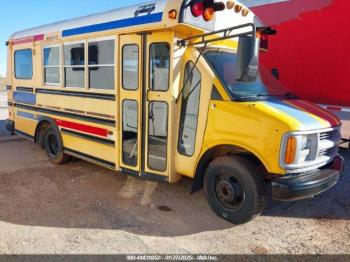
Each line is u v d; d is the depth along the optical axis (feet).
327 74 23.18
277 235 13.65
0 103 65.57
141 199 16.88
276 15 25.22
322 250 12.62
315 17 23.25
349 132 22.41
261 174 13.61
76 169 21.38
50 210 15.44
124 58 16.56
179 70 15.10
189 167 15.24
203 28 15.02
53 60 20.97
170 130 15.26
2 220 14.39
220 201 14.67
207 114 14.37
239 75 12.41
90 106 18.66
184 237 13.35
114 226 14.08
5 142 28.84
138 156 16.52
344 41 22.11
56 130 21.34
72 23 19.42
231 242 13.05
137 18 15.78
